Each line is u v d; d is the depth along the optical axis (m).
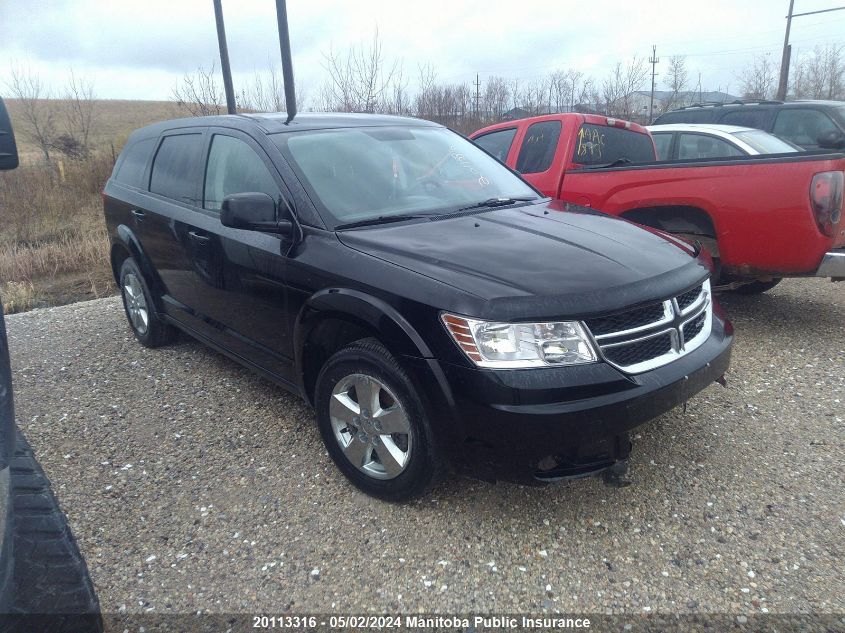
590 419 2.50
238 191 3.81
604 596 2.47
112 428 3.97
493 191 4.02
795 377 4.28
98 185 14.45
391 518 2.97
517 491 3.12
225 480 3.35
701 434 3.59
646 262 2.92
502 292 2.57
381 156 3.85
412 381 2.71
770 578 2.53
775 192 4.42
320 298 3.03
